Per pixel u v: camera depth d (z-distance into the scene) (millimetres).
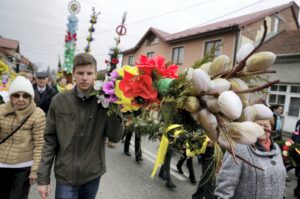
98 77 1661
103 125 1984
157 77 1214
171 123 1101
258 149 1851
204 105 1018
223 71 1032
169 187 4320
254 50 949
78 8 6781
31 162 2611
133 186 4277
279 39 14812
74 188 1987
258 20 16062
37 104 4695
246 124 939
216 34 16391
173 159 6098
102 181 4355
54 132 2049
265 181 1765
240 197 1826
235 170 1790
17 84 2469
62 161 1962
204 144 1137
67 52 6695
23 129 2537
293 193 4926
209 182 2855
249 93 1001
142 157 5887
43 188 1996
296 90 12867
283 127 13195
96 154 2023
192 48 18312
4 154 2490
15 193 2510
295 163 4402
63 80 6617
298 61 12609
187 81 1061
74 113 1958
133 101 1265
